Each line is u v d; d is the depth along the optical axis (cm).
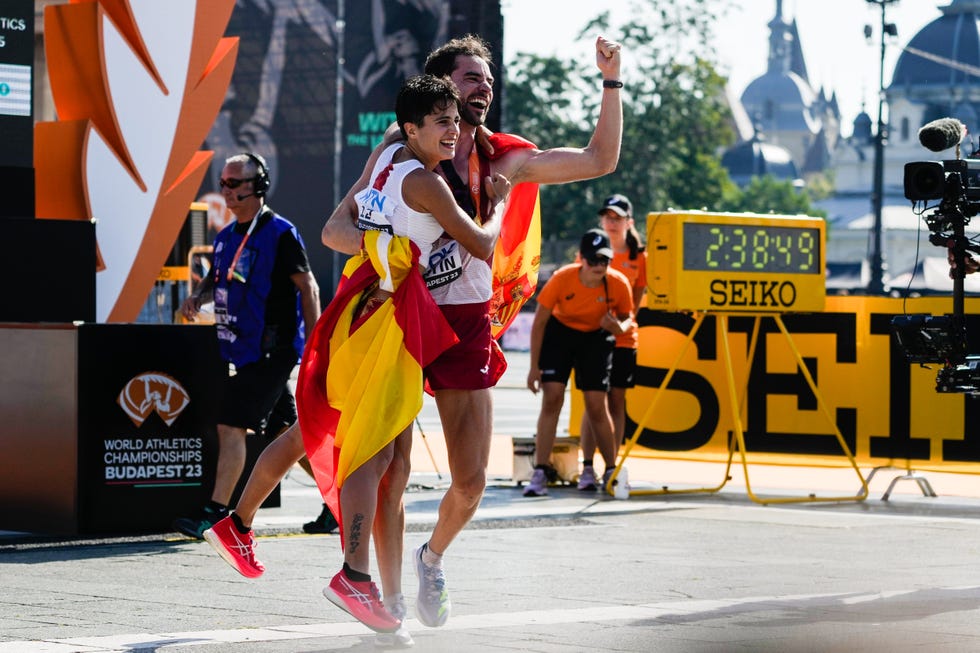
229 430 790
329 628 554
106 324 848
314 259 3866
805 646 518
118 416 849
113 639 527
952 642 527
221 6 1284
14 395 858
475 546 814
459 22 3644
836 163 18612
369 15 3775
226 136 3912
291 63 3866
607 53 566
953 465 1188
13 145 1073
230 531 571
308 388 531
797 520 955
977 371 764
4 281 911
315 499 1053
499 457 1441
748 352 1261
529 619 576
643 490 1117
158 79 1252
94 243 940
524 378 3556
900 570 727
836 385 1230
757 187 16088
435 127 513
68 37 1223
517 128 7806
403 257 506
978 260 762
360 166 3844
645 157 7931
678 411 1289
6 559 751
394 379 508
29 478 853
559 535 869
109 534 847
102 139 1218
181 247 1484
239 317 799
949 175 749
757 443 1258
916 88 19038
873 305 1215
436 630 551
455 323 530
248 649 510
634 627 557
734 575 706
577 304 1098
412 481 1181
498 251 585
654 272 1095
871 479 1195
